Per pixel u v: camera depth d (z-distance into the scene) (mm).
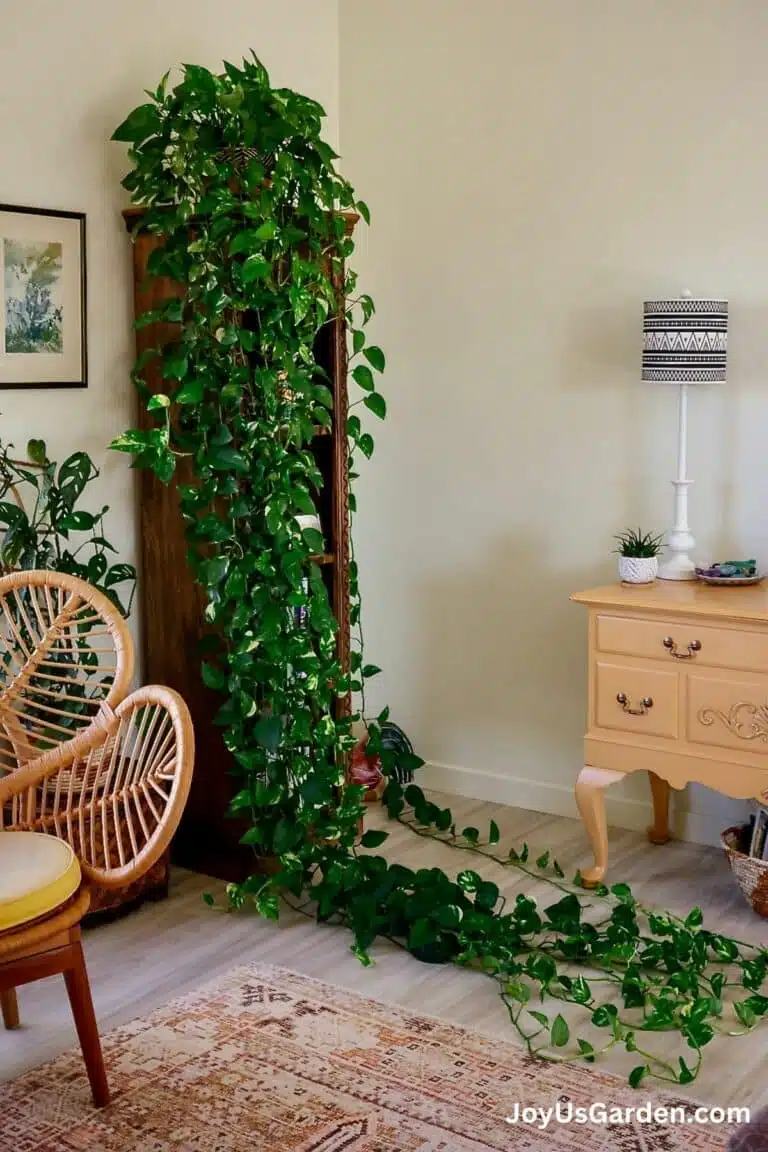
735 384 3512
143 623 3580
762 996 2682
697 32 3471
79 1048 2545
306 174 3170
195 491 3166
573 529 3848
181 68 3600
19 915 2170
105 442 3492
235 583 3129
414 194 4035
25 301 3252
